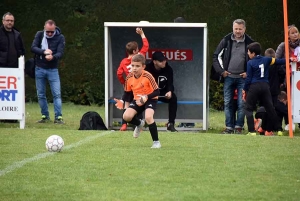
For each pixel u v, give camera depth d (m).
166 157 28.97
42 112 47.75
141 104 31.70
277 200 21.58
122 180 24.27
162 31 45.91
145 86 31.98
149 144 33.12
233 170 26.20
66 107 60.88
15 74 40.97
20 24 63.16
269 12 62.22
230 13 62.28
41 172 25.53
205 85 44.06
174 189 22.95
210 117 55.41
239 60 42.06
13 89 41.00
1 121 46.44
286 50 37.84
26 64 48.09
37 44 46.91
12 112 41.12
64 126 45.25
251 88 38.97
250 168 26.64
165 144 33.09
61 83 62.91
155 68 42.84
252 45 38.97
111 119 45.84
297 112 39.97
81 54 62.91
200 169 26.33
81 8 63.38
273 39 62.19
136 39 46.19
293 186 23.53
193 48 46.25
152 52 46.34
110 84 45.78
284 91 44.44
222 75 42.12
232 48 42.22
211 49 61.94
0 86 40.94
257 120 42.50
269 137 36.53
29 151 30.42
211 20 62.28
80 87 62.88
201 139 35.25
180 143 33.56
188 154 29.84
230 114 42.59
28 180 24.19
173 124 43.06
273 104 43.22
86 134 37.34
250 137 36.38
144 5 62.59
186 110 46.19
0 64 46.53
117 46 46.25
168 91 42.84
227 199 21.66
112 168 26.38
